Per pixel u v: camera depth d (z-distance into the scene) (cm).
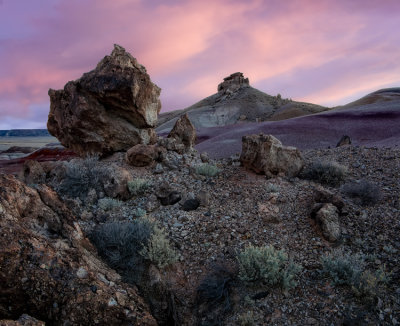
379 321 382
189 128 1375
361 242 554
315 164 964
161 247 500
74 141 1285
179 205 744
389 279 446
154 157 1085
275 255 486
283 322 398
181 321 423
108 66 1128
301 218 657
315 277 477
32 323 288
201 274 500
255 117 10362
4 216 371
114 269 466
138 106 1153
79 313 338
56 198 506
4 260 328
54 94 1304
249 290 456
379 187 802
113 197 794
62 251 397
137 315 364
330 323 388
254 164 977
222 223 645
